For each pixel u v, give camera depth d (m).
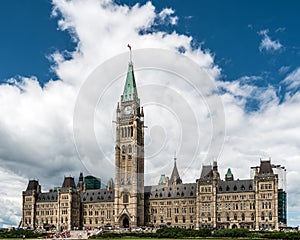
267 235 174.62
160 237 194.50
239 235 185.38
